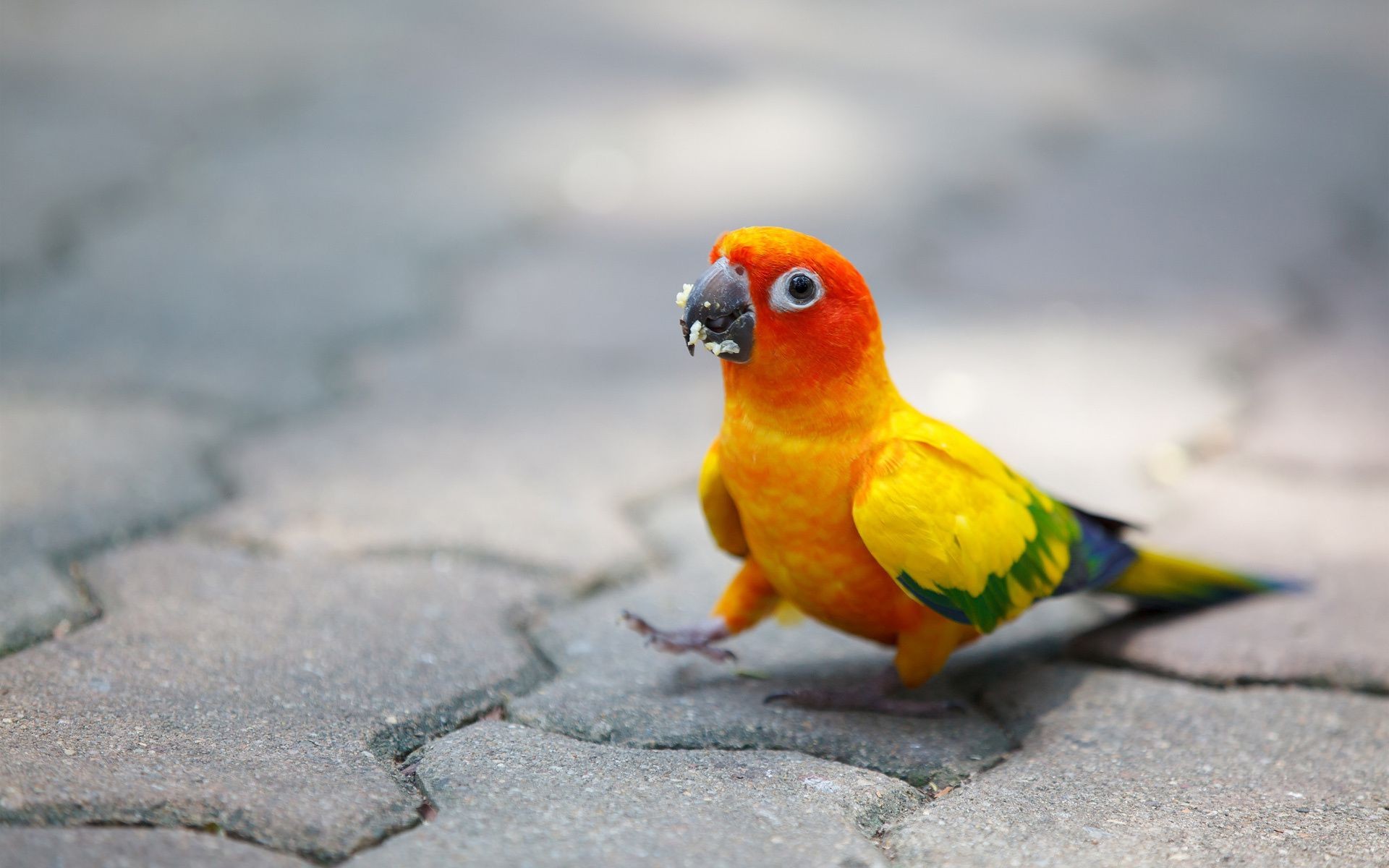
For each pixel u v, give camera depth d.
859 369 3.61
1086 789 3.46
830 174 9.56
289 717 3.53
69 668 3.69
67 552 4.45
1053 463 5.81
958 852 3.10
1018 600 3.83
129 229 7.97
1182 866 3.09
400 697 3.69
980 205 9.26
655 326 7.21
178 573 4.39
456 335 6.98
